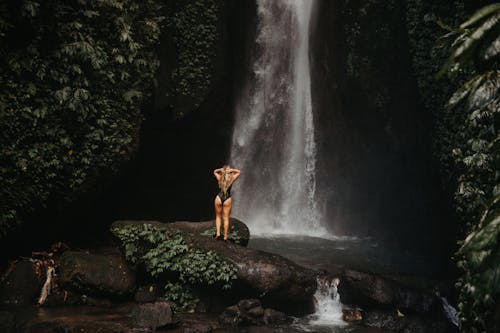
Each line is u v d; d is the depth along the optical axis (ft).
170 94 43.73
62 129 30.48
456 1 34.63
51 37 30.22
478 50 9.14
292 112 64.13
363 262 39.40
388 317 26.73
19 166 27.94
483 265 9.09
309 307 28.89
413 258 42.29
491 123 17.13
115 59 33.78
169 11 43.47
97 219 37.86
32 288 26.35
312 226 60.75
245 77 58.08
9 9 27.86
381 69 48.14
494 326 14.82
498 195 9.66
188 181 52.60
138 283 28.48
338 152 57.77
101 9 33.19
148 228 29.01
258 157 61.31
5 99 27.58
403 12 44.83
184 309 26.99
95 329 22.11
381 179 51.55
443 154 34.68
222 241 29.27
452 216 35.17
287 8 64.59
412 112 44.39
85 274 26.13
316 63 61.11
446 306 29.73
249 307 26.16
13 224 28.22
